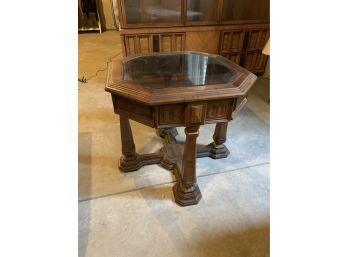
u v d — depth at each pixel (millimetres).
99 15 5027
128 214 1336
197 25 2570
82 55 3738
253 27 2773
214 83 1119
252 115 2340
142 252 1157
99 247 1174
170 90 1030
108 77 1184
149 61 1427
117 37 4738
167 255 1147
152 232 1245
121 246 1180
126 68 1300
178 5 2422
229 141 1969
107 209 1362
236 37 2789
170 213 1347
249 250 1177
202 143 1945
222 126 1662
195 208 1379
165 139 1936
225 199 1441
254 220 1320
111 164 1686
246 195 1473
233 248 1184
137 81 1136
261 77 3193
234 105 1104
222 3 2537
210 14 2586
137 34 2453
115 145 1876
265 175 1623
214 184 1548
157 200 1424
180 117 1082
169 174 1614
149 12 2404
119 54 3811
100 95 2602
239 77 1187
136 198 1434
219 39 2732
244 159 1771
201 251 1168
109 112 2309
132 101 1084
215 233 1250
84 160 1714
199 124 1104
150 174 1611
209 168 1681
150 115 1072
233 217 1335
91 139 1937
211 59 1486
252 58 3035
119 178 1572
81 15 4984
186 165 1284
